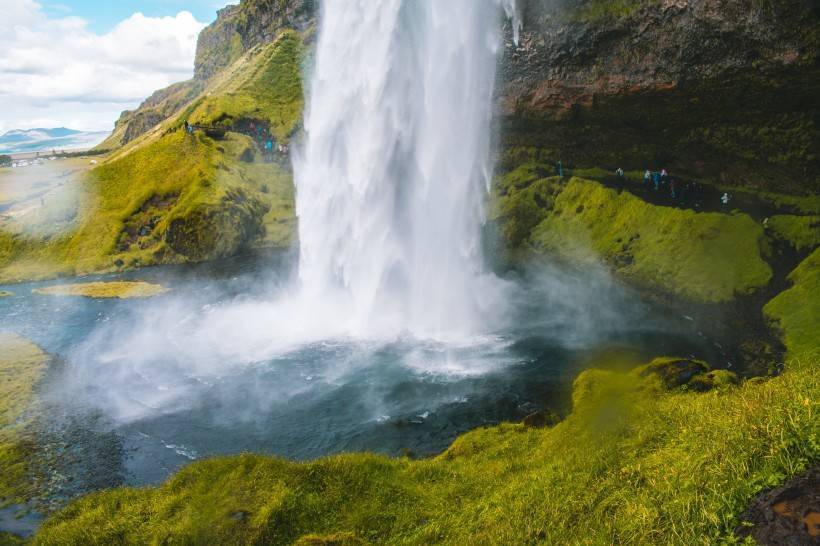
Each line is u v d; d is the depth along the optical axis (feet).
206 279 210.18
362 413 104.42
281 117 344.08
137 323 163.43
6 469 91.97
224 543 60.13
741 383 80.79
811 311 120.57
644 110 191.21
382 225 163.12
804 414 41.93
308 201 181.06
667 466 50.39
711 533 37.24
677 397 75.82
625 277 164.45
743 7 148.56
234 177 280.10
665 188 192.54
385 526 61.41
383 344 135.33
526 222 211.00
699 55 164.96
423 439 94.38
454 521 59.88
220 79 477.77
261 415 106.22
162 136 321.52
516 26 206.90
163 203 259.60
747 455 41.81
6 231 252.83
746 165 176.45
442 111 161.48
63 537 67.10
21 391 119.85
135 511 69.00
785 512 35.09
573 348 126.11
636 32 179.73
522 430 85.92
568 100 209.87
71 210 262.26
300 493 66.03
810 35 139.64
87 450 97.09
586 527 47.62
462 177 163.22
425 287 154.51
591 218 195.83
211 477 72.28
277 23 459.73
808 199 161.48
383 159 165.68
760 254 147.33
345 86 176.96
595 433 69.41
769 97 157.48
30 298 195.11
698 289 145.89
